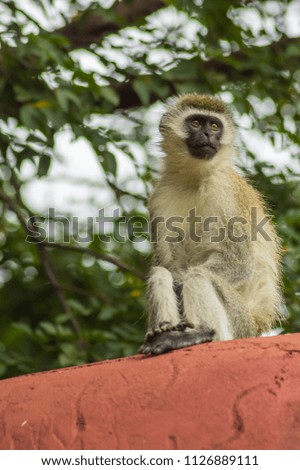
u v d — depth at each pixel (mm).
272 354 7480
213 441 7051
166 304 10016
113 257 15195
